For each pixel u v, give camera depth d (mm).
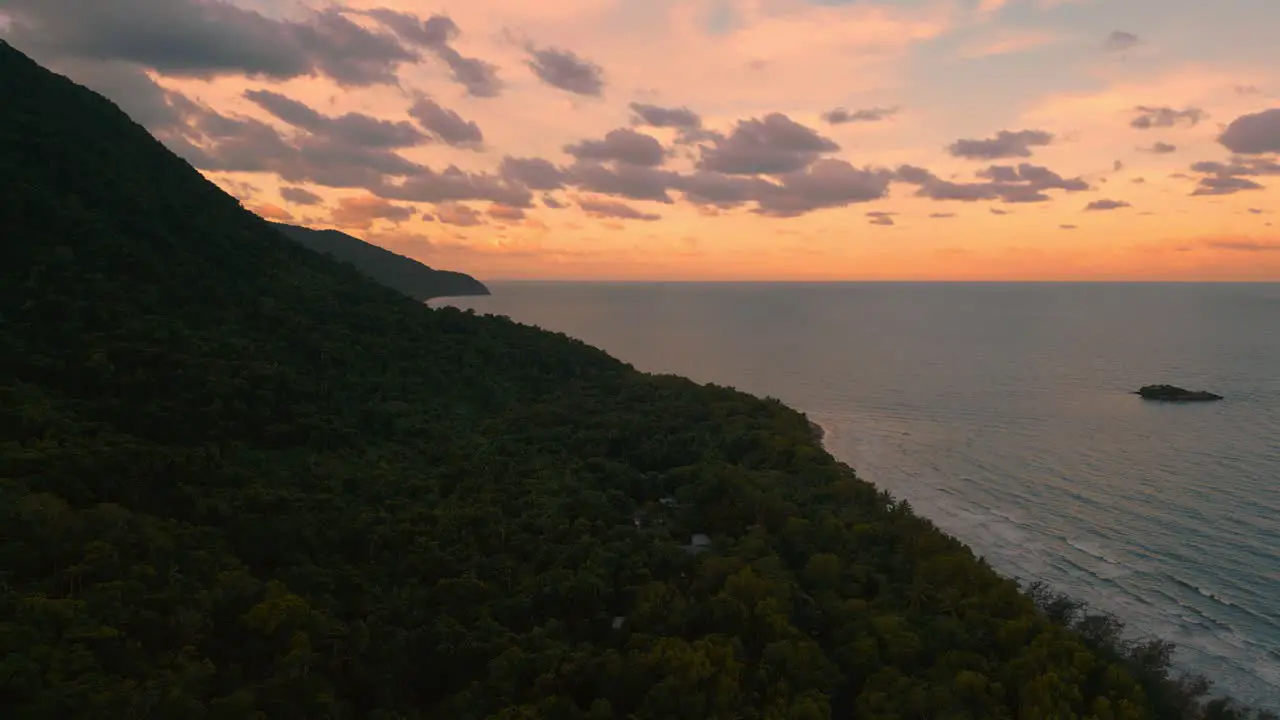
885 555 79562
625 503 92875
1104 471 134000
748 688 57312
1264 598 86125
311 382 106062
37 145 116188
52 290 94250
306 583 63219
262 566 65438
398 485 86688
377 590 64938
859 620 65062
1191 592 87812
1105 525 108625
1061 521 110625
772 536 82375
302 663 52250
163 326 99625
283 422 93688
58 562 54656
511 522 79938
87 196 115688
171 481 72250
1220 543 101375
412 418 110312
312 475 83562
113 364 87062
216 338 105000
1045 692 56375
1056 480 129500
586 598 66875
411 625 61562
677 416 131875
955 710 55312
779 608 65250
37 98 126375
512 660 56906
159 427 81062
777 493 90875
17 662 43625
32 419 70562
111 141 133625
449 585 66250
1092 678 60250
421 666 57781
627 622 66000
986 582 72688
